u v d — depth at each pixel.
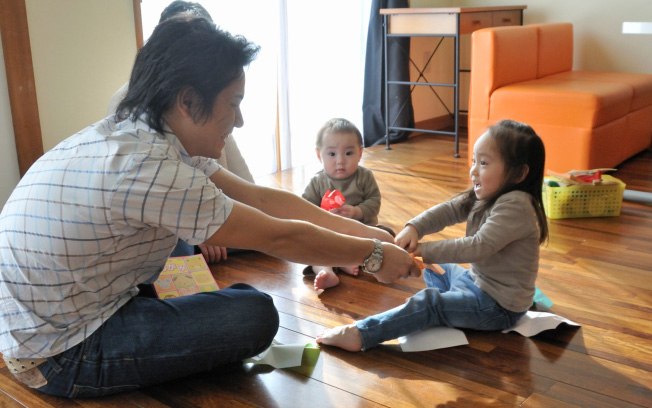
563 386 1.55
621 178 3.49
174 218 1.29
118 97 1.97
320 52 3.92
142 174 1.27
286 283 2.20
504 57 3.56
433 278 2.06
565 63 4.29
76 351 1.43
